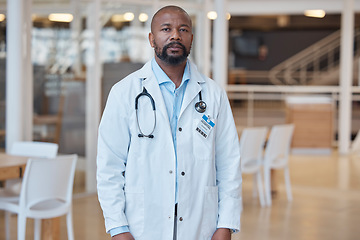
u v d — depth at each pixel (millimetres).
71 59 7465
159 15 2549
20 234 4375
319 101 12125
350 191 8148
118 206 2516
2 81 6816
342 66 12133
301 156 11945
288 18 19109
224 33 9188
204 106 2615
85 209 6750
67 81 7445
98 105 7801
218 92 2701
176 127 2584
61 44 7340
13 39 6652
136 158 2549
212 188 2619
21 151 5398
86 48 7629
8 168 4566
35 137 7137
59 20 7289
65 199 4629
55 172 4508
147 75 2604
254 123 15281
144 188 2535
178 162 2541
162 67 2609
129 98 2576
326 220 6359
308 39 21156
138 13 8203
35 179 4414
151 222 2533
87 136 7730
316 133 12117
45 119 7219
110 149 2568
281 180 9039
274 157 7281
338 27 19734
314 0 14180
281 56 21453
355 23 17891
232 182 2689
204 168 2596
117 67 7996
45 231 4609
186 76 2619
